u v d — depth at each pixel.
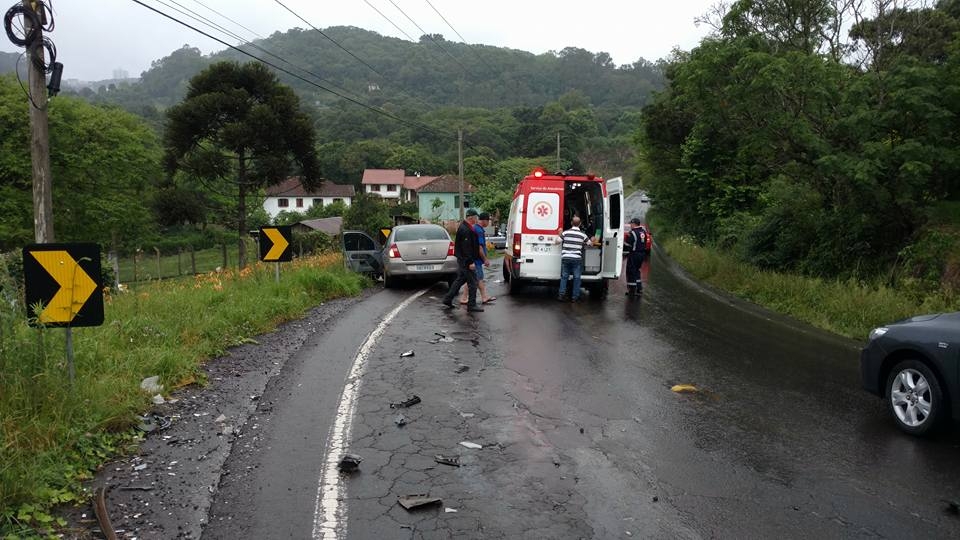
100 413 4.69
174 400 5.62
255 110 27.36
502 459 4.55
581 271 12.65
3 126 30.22
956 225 12.05
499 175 54.75
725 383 6.74
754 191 22.56
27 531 3.32
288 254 11.67
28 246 4.71
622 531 3.59
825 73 11.92
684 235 28.06
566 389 6.34
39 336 4.69
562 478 4.26
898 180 11.41
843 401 6.19
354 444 4.78
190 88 28.72
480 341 8.59
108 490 3.91
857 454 4.81
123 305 8.50
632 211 57.88
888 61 13.24
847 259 13.24
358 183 80.44
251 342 8.11
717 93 13.59
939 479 4.38
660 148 29.20
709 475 4.36
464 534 3.51
